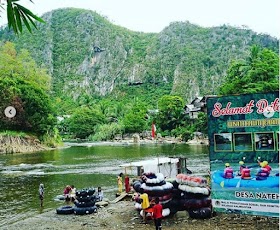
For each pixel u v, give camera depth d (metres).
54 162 55.41
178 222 17.94
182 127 112.50
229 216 18.20
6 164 53.84
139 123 133.62
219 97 17.09
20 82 94.44
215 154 17.31
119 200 25.53
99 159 58.31
